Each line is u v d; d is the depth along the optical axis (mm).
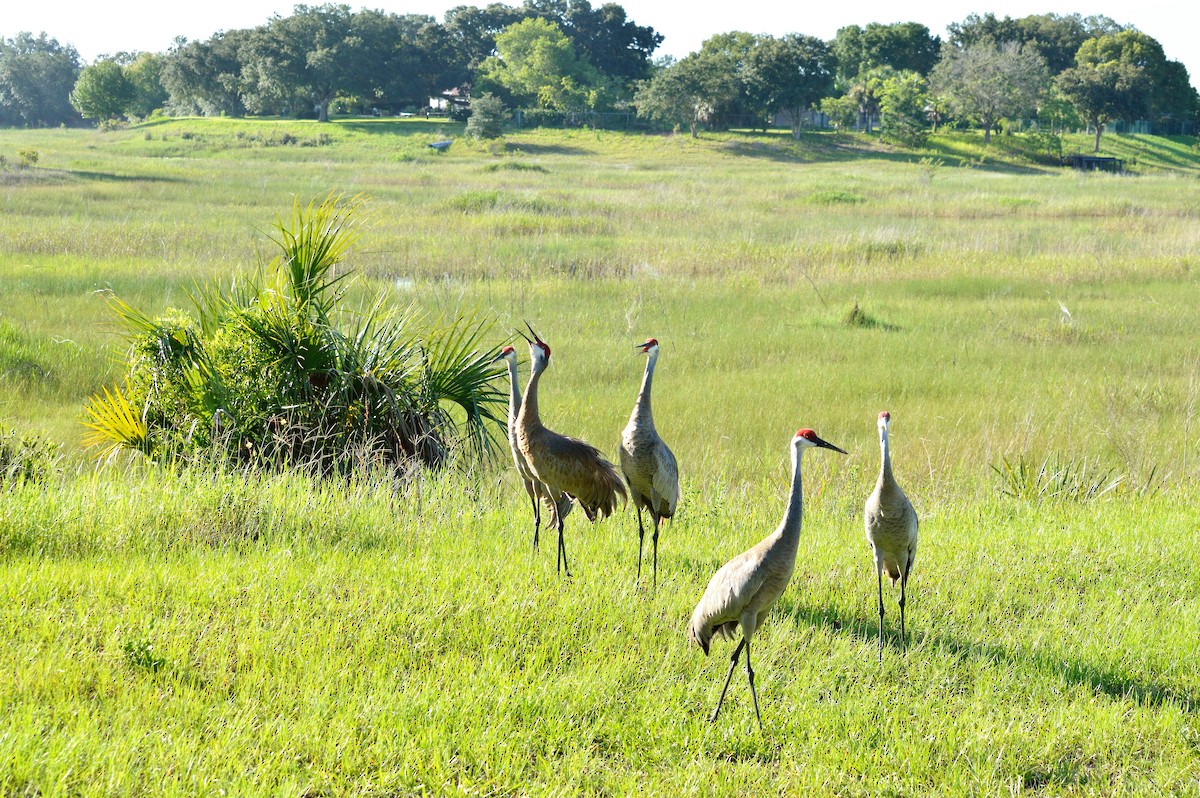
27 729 5316
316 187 51969
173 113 149250
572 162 92062
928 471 13469
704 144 113125
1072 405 16688
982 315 24234
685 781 5805
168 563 8234
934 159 107938
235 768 5422
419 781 5605
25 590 7242
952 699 7070
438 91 141250
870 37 141000
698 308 24344
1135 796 5895
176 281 23656
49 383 16047
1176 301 26062
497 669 6750
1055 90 130875
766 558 6207
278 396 11711
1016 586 9102
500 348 13242
